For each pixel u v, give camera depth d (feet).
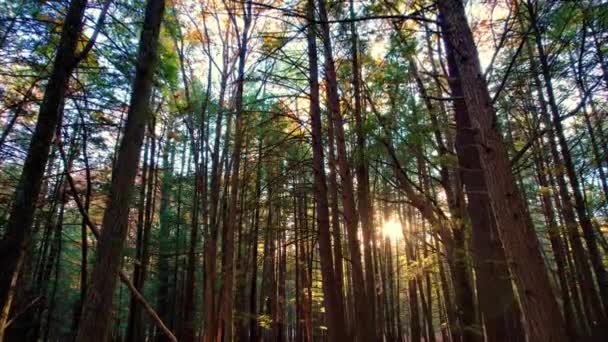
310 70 32.42
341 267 29.71
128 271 66.95
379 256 77.51
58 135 20.10
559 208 43.98
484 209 19.44
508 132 31.73
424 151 30.09
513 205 10.95
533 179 46.57
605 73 24.20
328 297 28.35
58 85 18.28
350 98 34.04
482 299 18.99
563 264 46.34
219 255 40.81
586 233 33.04
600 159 31.89
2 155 34.91
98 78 27.45
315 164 31.17
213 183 37.55
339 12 22.58
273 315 80.59
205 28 37.83
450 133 25.44
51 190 45.29
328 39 30.60
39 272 52.54
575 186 31.37
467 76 12.30
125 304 80.59
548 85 26.68
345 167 29.45
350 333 56.24
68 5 20.13
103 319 13.53
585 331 45.62
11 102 29.04
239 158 38.34
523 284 10.56
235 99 39.50
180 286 78.02
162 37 25.26
